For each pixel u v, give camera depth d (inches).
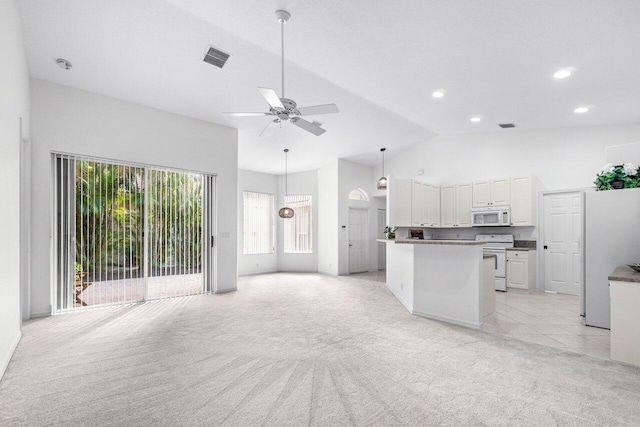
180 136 216.8
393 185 269.4
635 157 154.5
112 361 112.4
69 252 177.3
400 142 307.1
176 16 128.7
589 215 156.3
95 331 144.9
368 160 347.6
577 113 204.8
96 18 129.4
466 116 229.9
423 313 171.2
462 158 294.5
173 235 217.9
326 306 193.6
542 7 106.8
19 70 130.4
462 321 155.1
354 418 78.8
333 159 331.3
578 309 190.2
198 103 202.1
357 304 199.2
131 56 154.1
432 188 298.5
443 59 147.9
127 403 85.6
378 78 174.1
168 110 210.2
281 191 374.9
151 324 155.9
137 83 177.2
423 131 285.4
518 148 264.2
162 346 126.6
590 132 231.9
